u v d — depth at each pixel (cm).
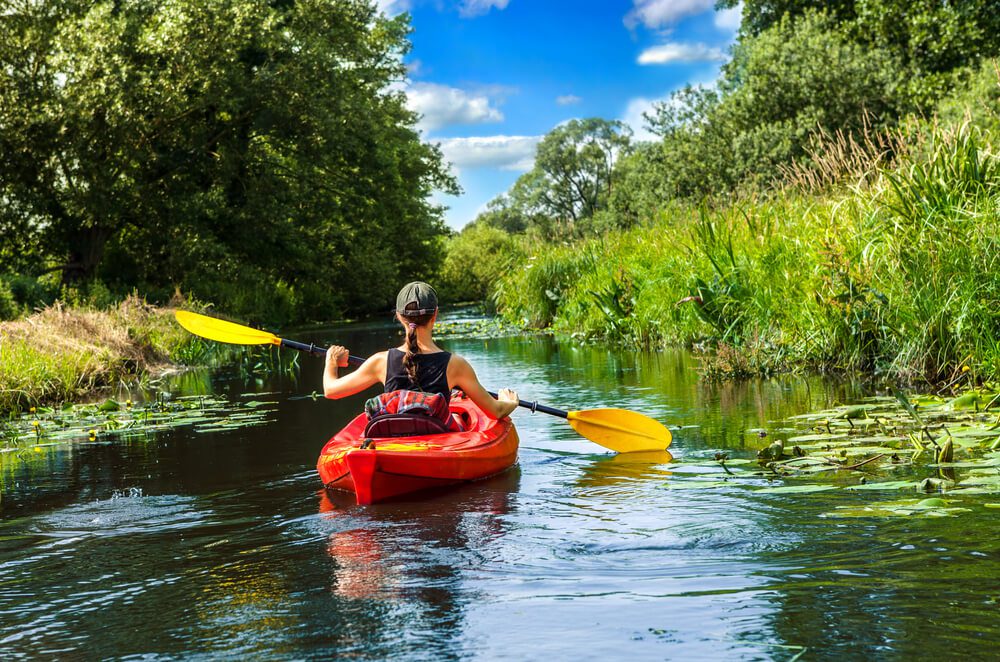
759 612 246
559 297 1791
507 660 222
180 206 2502
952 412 571
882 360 786
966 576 265
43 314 1329
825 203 929
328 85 2723
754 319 974
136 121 2341
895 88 2450
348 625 252
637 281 1384
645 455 512
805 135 2411
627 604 258
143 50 2298
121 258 2755
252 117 2694
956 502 355
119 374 1179
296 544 346
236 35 2458
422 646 233
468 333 1842
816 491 388
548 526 354
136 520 406
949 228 721
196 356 1398
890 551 294
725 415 629
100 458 588
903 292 750
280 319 2800
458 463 442
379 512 396
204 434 667
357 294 3388
